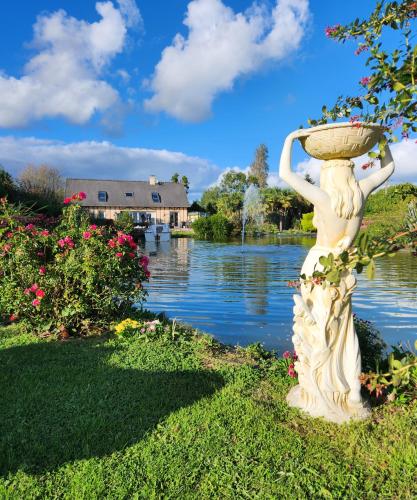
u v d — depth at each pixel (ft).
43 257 18.94
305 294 11.07
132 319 20.52
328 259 7.20
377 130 9.64
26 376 13.58
